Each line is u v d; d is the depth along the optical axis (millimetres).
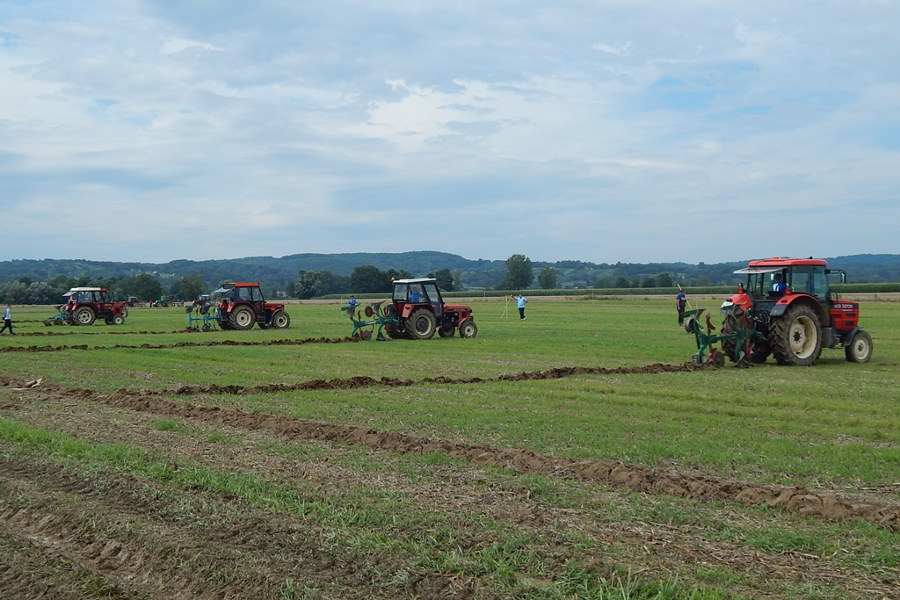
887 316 41562
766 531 6387
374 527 6578
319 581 5566
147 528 6676
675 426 11125
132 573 6023
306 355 23219
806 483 8016
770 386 15578
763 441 10016
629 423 11383
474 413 12250
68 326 42812
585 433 10609
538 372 17828
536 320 42719
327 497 7414
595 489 7738
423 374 18141
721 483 7719
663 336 30016
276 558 5980
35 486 8094
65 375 18203
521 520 6711
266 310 38188
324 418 12000
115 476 8234
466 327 29812
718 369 18656
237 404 13555
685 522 6652
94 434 10781
